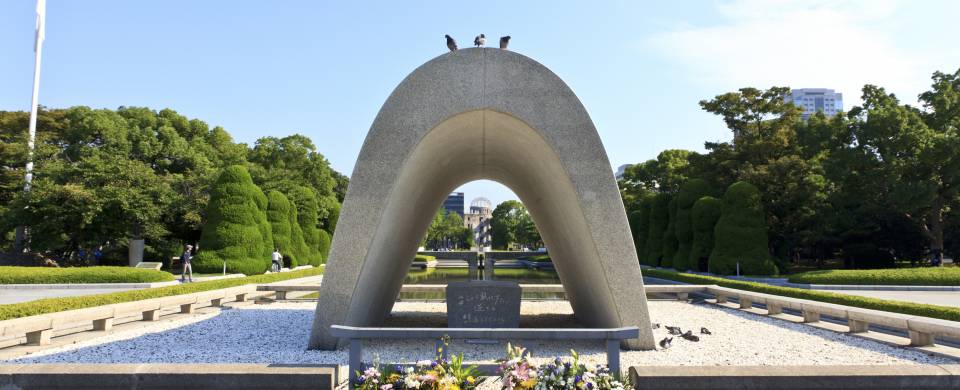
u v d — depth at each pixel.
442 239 79.12
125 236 22.53
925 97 22.44
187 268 16.66
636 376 3.52
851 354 6.06
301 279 20.05
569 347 6.50
